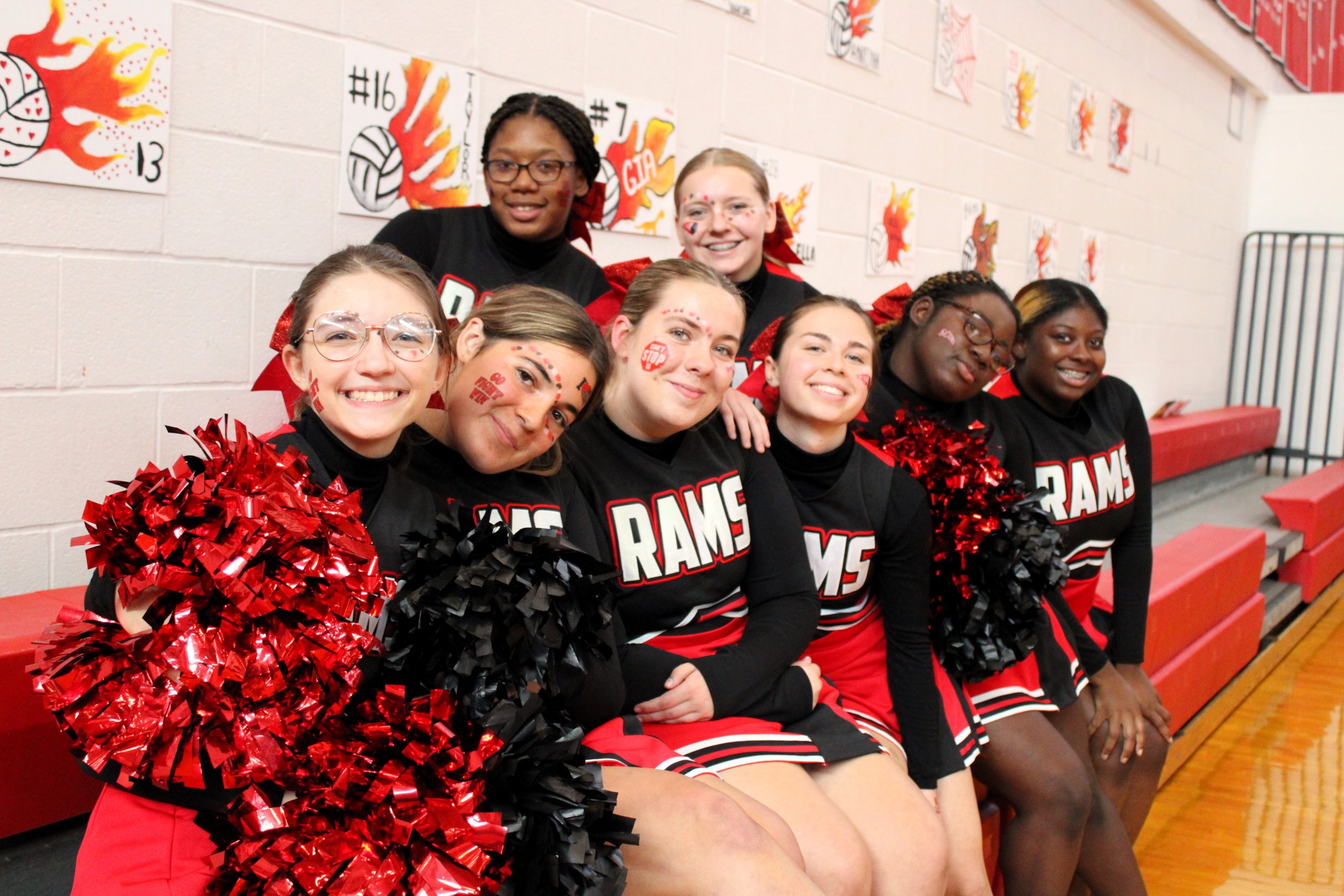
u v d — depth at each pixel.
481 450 1.29
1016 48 4.66
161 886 0.93
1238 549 3.37
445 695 0.96
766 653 1.48
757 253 2.07
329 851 0.86
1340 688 3.73
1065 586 2.19
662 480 1.50
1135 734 2.13
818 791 1.40
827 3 3.37
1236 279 8.06
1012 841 1.82
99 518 0.89
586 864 0.96
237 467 0.93
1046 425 2.21
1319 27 8.80
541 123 1.82
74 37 1.59
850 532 1.67
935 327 1.93
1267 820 2.60
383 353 1.10
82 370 1.68
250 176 1.88
